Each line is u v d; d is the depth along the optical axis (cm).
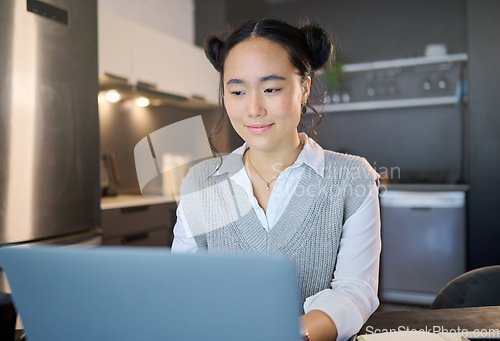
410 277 352
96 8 259
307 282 103
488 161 359
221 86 105
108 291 46
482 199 360
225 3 416
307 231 102
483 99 362
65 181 236
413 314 89
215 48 101
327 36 98
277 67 87
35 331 51
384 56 436
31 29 217
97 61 260
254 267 42
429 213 347
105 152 335
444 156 416
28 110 215
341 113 452
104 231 273
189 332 45
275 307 42
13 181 208
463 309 91
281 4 477
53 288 48
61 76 235
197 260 42
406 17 427
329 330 73
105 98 332
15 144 209
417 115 425
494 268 112
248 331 44
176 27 408
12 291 50
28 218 215
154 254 43
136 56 321
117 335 47
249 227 104
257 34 88
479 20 363
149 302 45
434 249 346
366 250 98
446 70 405
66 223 236
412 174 424
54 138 230
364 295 87
